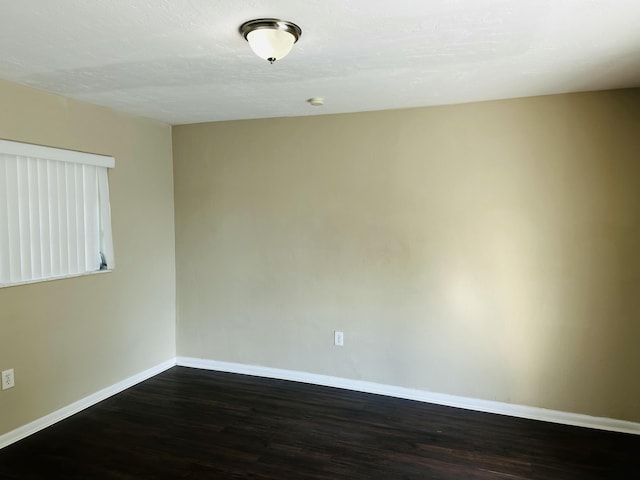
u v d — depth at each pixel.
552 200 3.12
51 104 3.04
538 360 3.20
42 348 3.02
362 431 3.01
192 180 4.17
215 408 3.36
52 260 3.11
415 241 3.47
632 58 2.36
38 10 1.78
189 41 2.12
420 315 3.49
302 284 3.84
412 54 2.30
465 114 3.29
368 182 3.59
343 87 2.90
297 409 3.35
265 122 3.88
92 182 3.42
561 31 2.01
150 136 3.94
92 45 2.16
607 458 2.69
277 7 1.75
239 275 4.05
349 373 3.73
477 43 2.14
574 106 3.03
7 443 2.80
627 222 2.96
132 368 3.80
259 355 4.03
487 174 3.26
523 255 3.20
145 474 2.50
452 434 2.98
